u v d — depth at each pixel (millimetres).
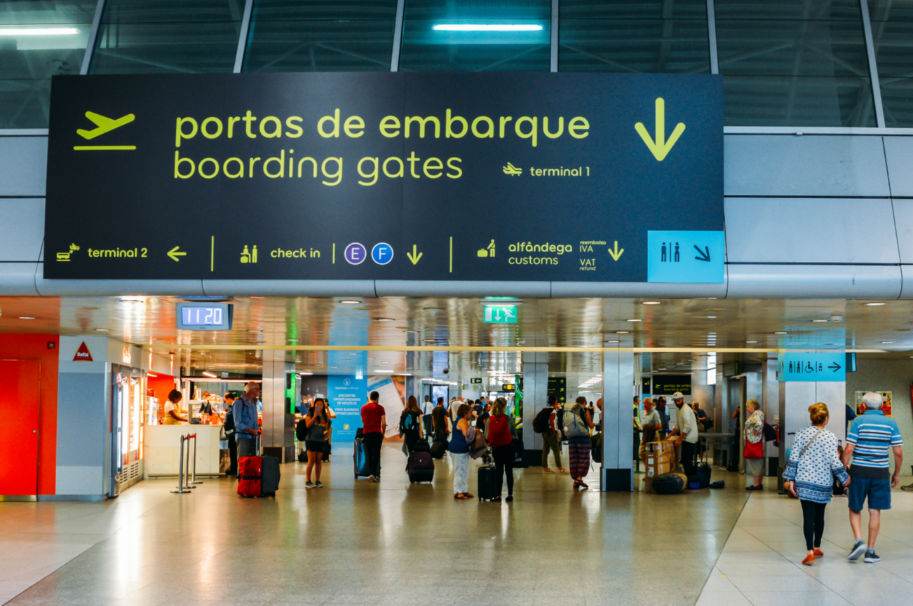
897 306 10648
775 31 10898
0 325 14172
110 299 10547
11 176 10344
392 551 10734
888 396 22969
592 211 9914
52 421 15680
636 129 9992
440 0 11156
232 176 10102
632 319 12711
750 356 22203
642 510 14797
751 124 10477
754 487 18312
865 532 12477
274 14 11164
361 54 10945
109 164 10164
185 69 11047
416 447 19938
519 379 35906
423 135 10062
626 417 18078
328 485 18906
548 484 19594
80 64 11148
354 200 10031
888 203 10008
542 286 9906
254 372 34469
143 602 8195
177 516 13719
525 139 10008
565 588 8773
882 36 10969
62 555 10453
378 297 10180
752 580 9148
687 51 10844
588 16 10969
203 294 10125
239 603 8156
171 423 20672
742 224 9945
